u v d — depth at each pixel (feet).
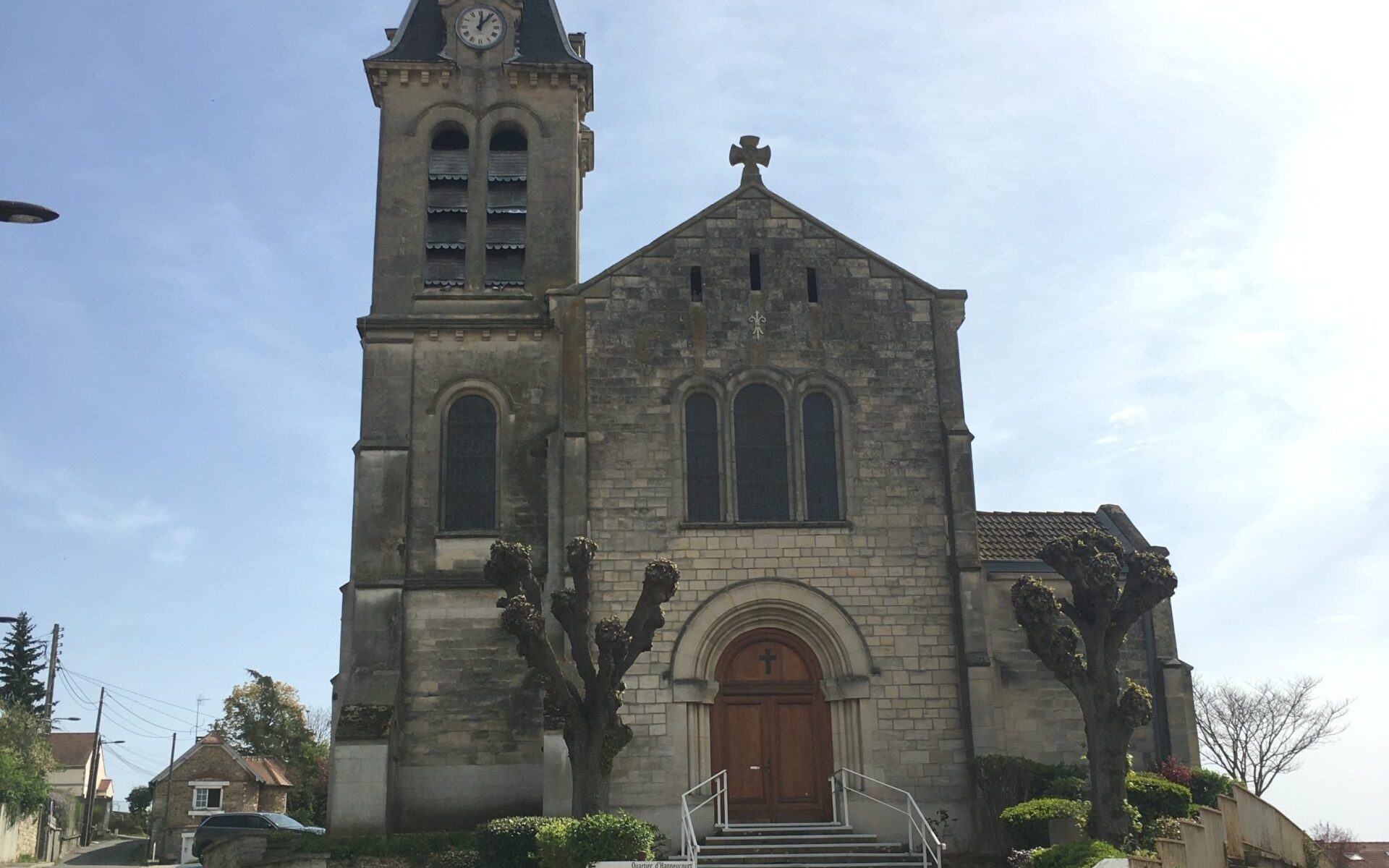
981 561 97.55
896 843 89.51
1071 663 82.28
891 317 103.19
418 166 112.16
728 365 101.19
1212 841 86.12
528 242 111.04
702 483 99.30
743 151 106.73
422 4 118.73
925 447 100.48
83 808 228.43
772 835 89.56
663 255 102.99
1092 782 81.05
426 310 108.17
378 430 102.68
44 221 51.16
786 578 96.84
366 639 97.50
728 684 96.58
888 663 95.76
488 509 102.78
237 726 277.85
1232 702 189.16
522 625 79.77
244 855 89.97
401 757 96.22
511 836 81.00
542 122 114.42
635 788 91.91
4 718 173.27
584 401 99.25
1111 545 85.76
